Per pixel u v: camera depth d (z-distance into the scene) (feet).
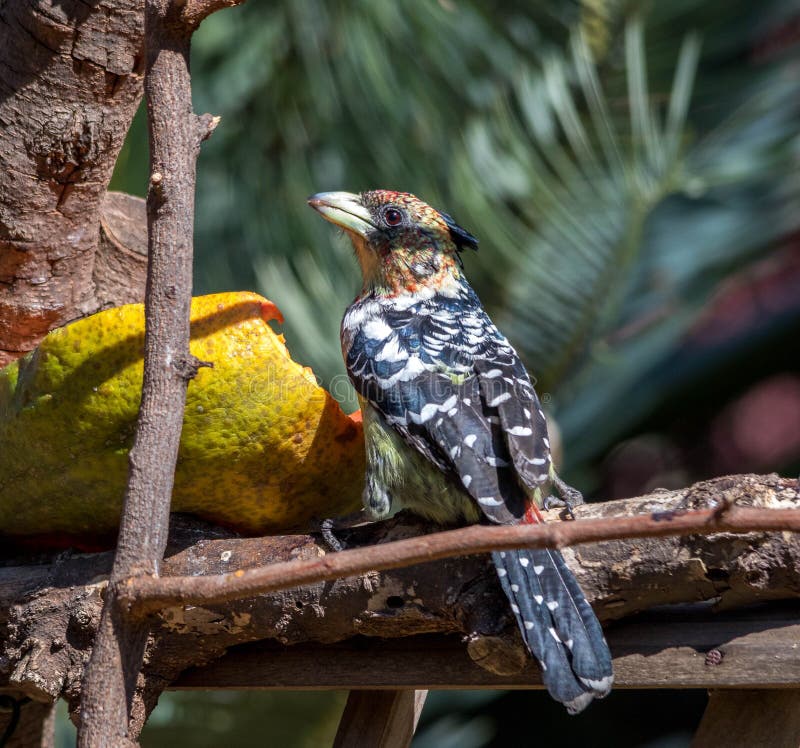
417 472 18.38
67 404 16.84
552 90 33.09
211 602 14.08
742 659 15.11
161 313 15.30
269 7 34.27
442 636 16.96
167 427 15.15
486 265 34.73
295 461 17.79
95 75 17.94
